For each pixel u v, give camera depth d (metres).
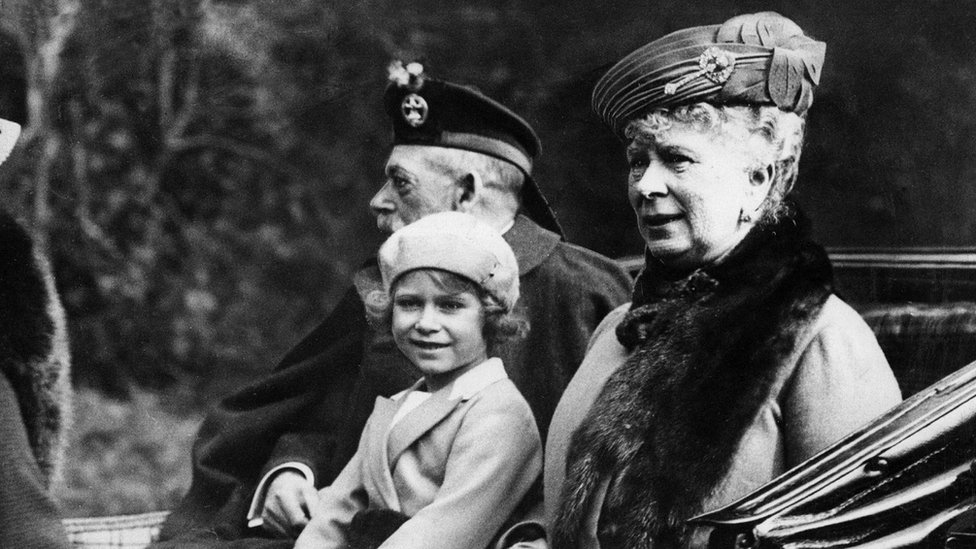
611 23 5.52
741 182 4.57
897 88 5.05
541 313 5.38
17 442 4.77
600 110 4.88
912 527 4.40
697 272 4.60
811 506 4.39
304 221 5.96
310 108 6.02
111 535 5.83
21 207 6.15
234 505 5.71
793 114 4.60
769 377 4.45
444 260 5.02
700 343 4.52
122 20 6.25
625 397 4.61
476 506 4.98
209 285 6.05
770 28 4.58
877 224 4.96
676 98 4.60
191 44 6.20
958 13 5.03
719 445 4.45
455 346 5.07
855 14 5.11
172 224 6.10
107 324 6.06
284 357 5.86
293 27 6.07
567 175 5.52
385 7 5.88
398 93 5.64
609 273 5.39
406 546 4.95
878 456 4.41
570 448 4.72
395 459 5.13
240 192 6.09
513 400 5.09
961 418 4.43
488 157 5.55
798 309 4.48
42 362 4.90
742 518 4.39
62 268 6.12
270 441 5.73
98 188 6.18
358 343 5.69
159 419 5.91
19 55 6.27
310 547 5.28
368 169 5.93
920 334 4.79
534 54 5.62
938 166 4.98
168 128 6.15
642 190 4.62
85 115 6.24
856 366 4.43
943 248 4.92
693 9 5.39
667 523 4.48
